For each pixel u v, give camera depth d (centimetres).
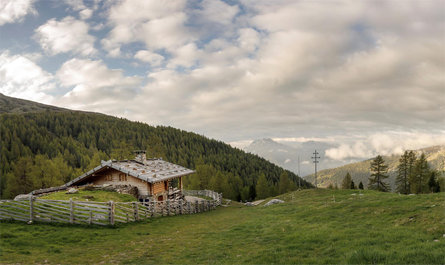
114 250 1392
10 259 1176
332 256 1045
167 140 18712
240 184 12256
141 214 2377
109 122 19750
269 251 1195
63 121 17625
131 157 9181
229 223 2245
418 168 6838
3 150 11375
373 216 1688
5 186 7869
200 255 1254
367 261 903
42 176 7812
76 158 13038
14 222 1873
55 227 1817
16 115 15838
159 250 1381
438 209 1490
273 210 2833
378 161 7256
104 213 2059
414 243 1047
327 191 3994
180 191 4506
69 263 1172
